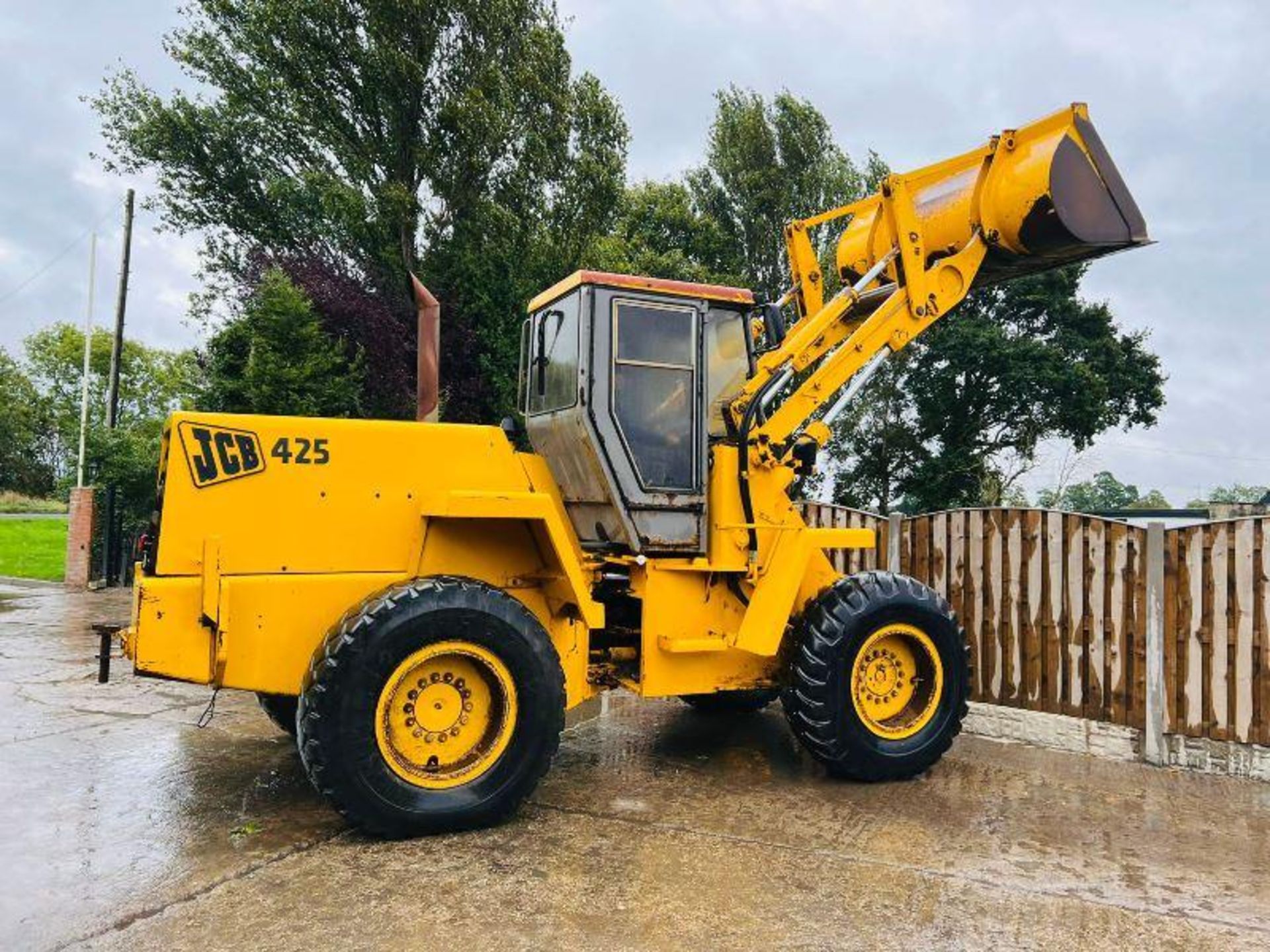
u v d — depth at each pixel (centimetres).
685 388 455
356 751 348
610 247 1727
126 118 1553
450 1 1410
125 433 1435
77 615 1041
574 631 452
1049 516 546
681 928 286
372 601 365
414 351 1387
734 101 2059
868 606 454
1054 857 354
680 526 451
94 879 318
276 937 276
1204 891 323
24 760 466
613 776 458
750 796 428
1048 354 2109
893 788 446
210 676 374
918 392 2197
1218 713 477
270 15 1381
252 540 388
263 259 1416
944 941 280
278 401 1173
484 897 307
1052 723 534
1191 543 488
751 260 2017
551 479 465
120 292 1877
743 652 477
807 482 882
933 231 545
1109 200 509
